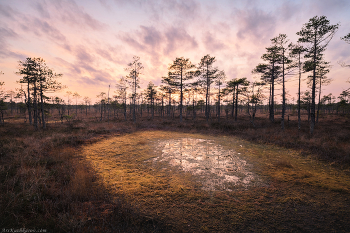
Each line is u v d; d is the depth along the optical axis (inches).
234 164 264.7
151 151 344.2
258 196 163.2
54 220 110.5
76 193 149.4
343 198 158.2
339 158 282.0
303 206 145.3
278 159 291.4
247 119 1126.4
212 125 777.6
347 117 1013.8
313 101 513.7
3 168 189.6
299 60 611.2
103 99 1416.1
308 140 417.7
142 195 160.6
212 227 117.6
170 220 123.8
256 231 114.6
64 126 732.0
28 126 717.9
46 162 235.1
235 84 1011.3
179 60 940.6
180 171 233.3
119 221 117.6
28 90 651.5
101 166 248.2
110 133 563.5
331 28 462.6
